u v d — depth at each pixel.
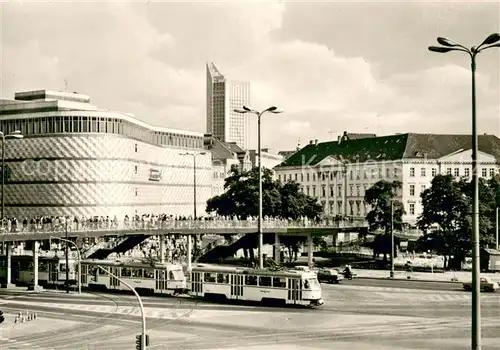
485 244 94.06
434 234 96.06
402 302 58.56
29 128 119.25
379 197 107.12
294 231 97.00
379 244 104.81
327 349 37.44
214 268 59.91
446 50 26.05
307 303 54.16
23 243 83.50
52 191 117.12
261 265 58.66
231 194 109.75
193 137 158.25
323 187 168.50
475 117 25.44
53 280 71.56
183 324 46.66
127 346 39.09
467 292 66.44
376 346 38.19
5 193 121.00
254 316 50.12
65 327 46.16
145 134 138.75
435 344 38.66
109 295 64.12
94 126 117.69
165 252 95.56
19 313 51.72
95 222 74.69
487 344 38.72
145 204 133.50
